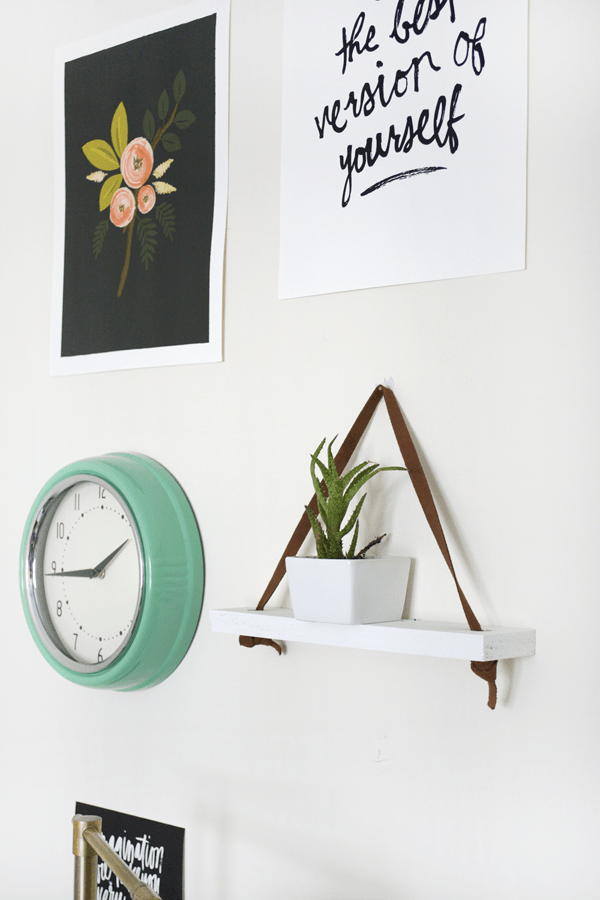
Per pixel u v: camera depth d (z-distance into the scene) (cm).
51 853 116
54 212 122
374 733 89
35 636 114
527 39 83
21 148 127
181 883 102
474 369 85
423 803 85
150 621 100
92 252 118
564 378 80
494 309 84
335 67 96
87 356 117
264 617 88
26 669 121
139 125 114
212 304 105
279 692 96
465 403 85
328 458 86
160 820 105
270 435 100
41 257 124
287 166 99
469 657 73
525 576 81
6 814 121
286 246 98
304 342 97
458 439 85
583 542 78
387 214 91
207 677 103
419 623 82
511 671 81
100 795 112
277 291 100
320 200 96
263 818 96
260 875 96
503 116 84
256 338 101
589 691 77
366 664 90
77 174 120
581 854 76
